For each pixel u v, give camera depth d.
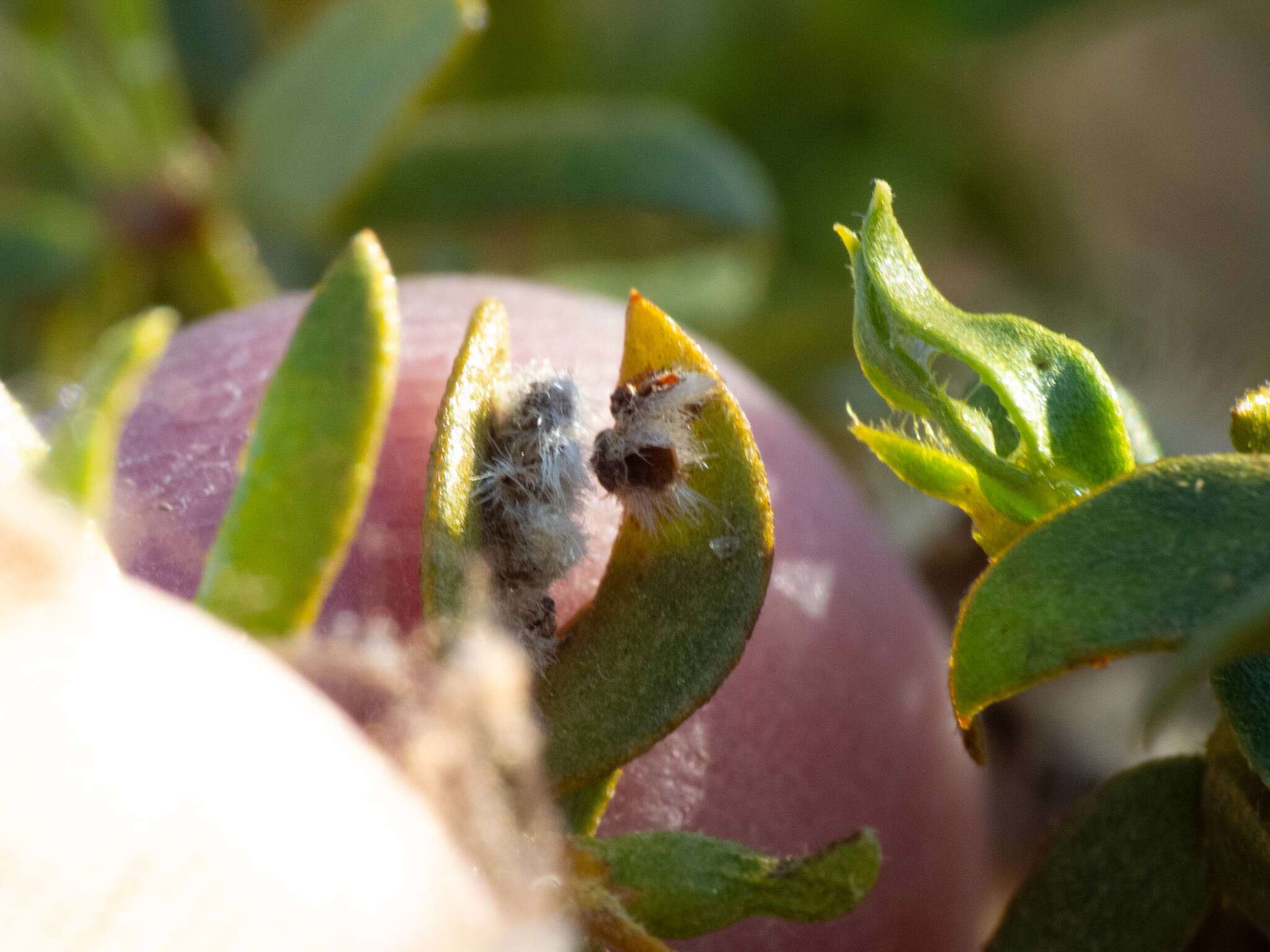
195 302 0.11
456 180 0.11
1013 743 0.08
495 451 0.06
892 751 0.07
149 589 0.06
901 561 0.08
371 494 0.07
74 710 0.05
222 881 0.05
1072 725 0.08
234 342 0.07
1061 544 0.06
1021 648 0.06
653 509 0.06
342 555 0.06
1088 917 0.07
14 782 0.05
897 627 0.07
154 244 0.11
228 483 0.07
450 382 0.06
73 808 0.05
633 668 0.06
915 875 0.07
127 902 0.05
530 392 0.06
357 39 0.10
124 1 0.11
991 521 0.06
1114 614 0.06
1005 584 0.06
